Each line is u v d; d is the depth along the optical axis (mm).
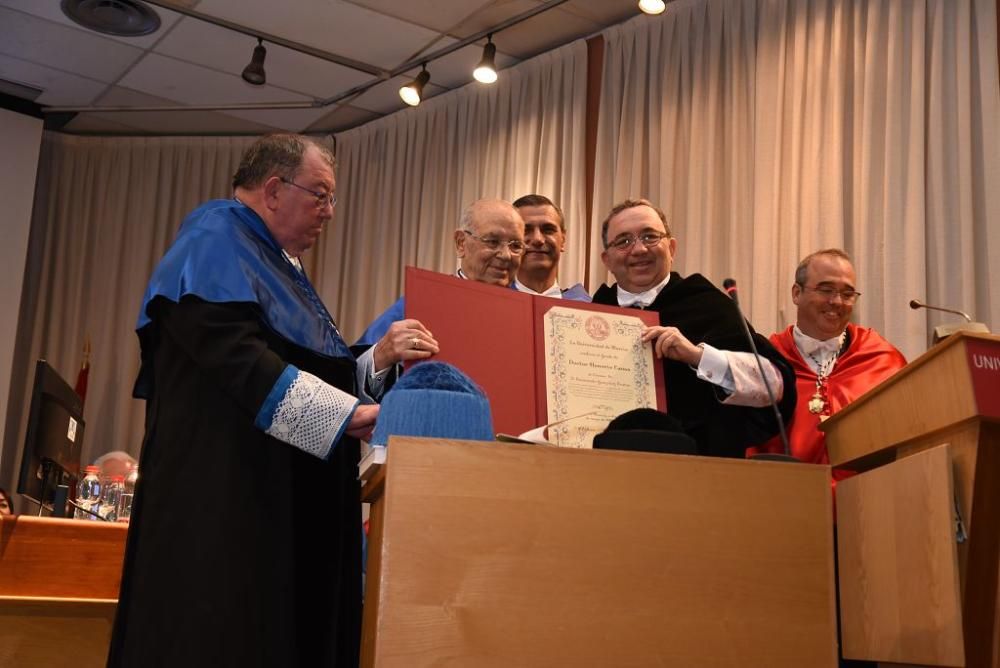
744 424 2906
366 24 6527
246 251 2373
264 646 2123
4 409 7012
